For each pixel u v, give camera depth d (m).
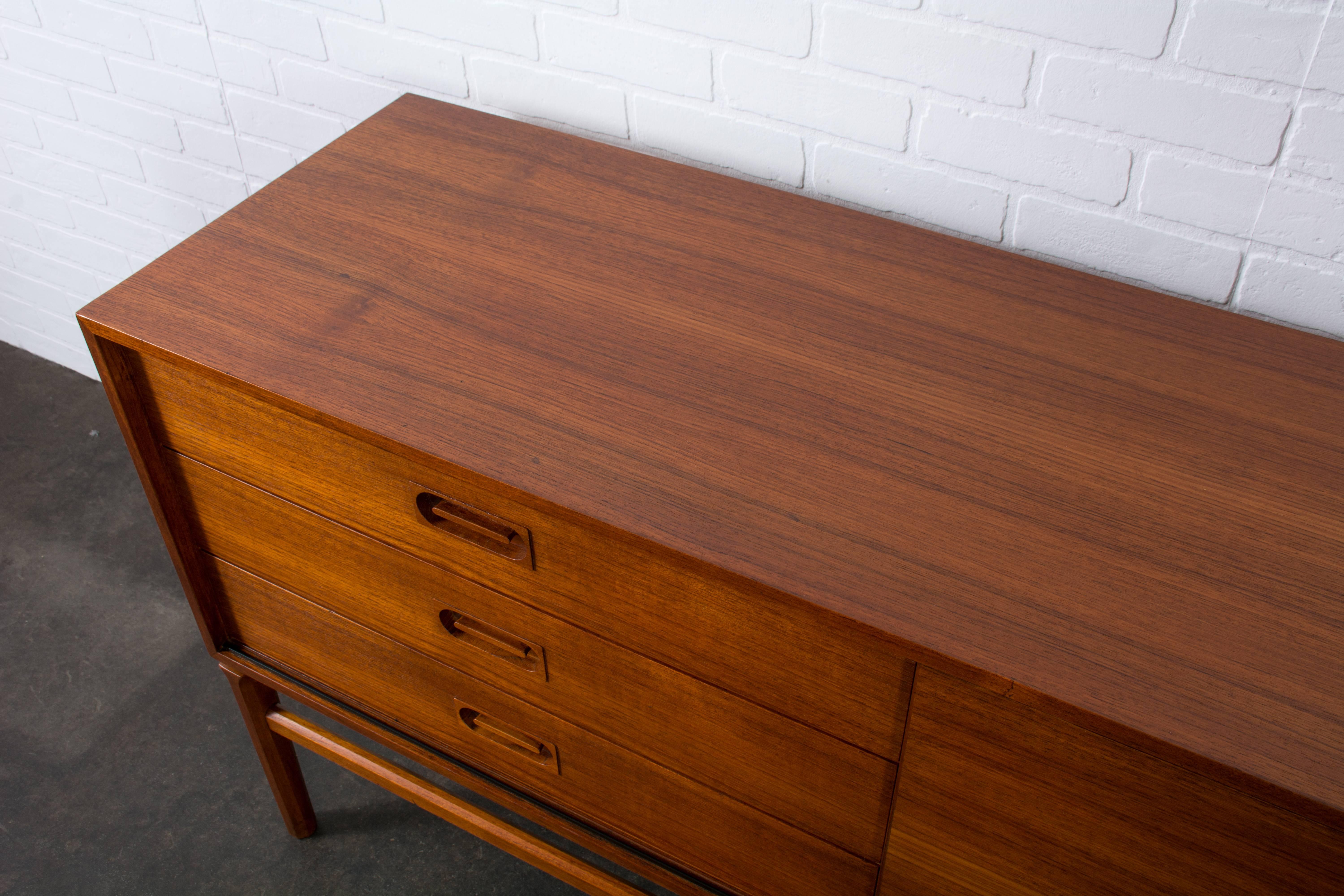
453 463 0.98
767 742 1.04
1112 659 0.82
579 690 1.15
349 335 1.11
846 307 1.14
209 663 1.94
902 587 0.87
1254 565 0.88
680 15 1.32
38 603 2.02
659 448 0.99
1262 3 1.01
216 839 1.71
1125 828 0.86
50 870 1.67
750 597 0.93
